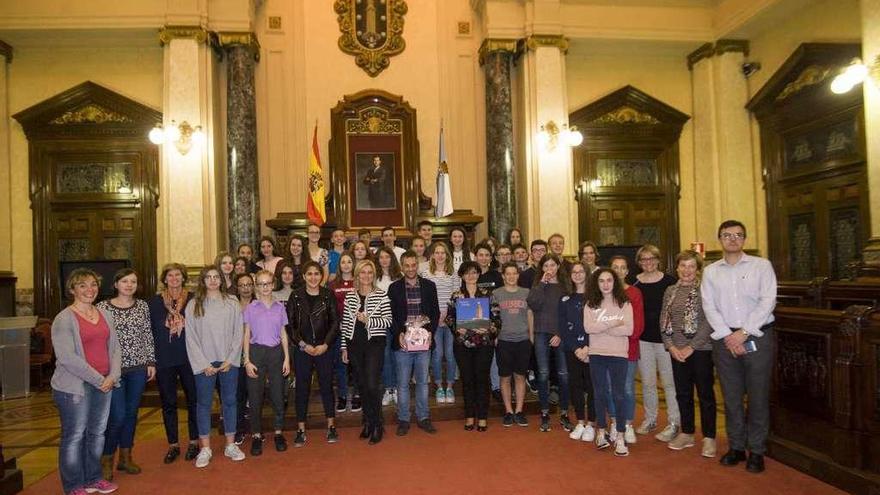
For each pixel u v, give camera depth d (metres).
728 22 9.41
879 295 6.11
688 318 4.40
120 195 9.20
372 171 9.62
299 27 9.73
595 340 4.58
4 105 8.95
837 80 7.16
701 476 3.97
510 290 5.41
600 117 10.12
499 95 9.24
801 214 8.88
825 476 3.80
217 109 8.84
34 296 9.08
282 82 9.64
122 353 4.21
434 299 5.23
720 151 9.75
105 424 3.96
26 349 7.65
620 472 4.07
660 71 10.27
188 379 4.67
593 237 10.08
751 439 4.04
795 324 4.20
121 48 9.16
